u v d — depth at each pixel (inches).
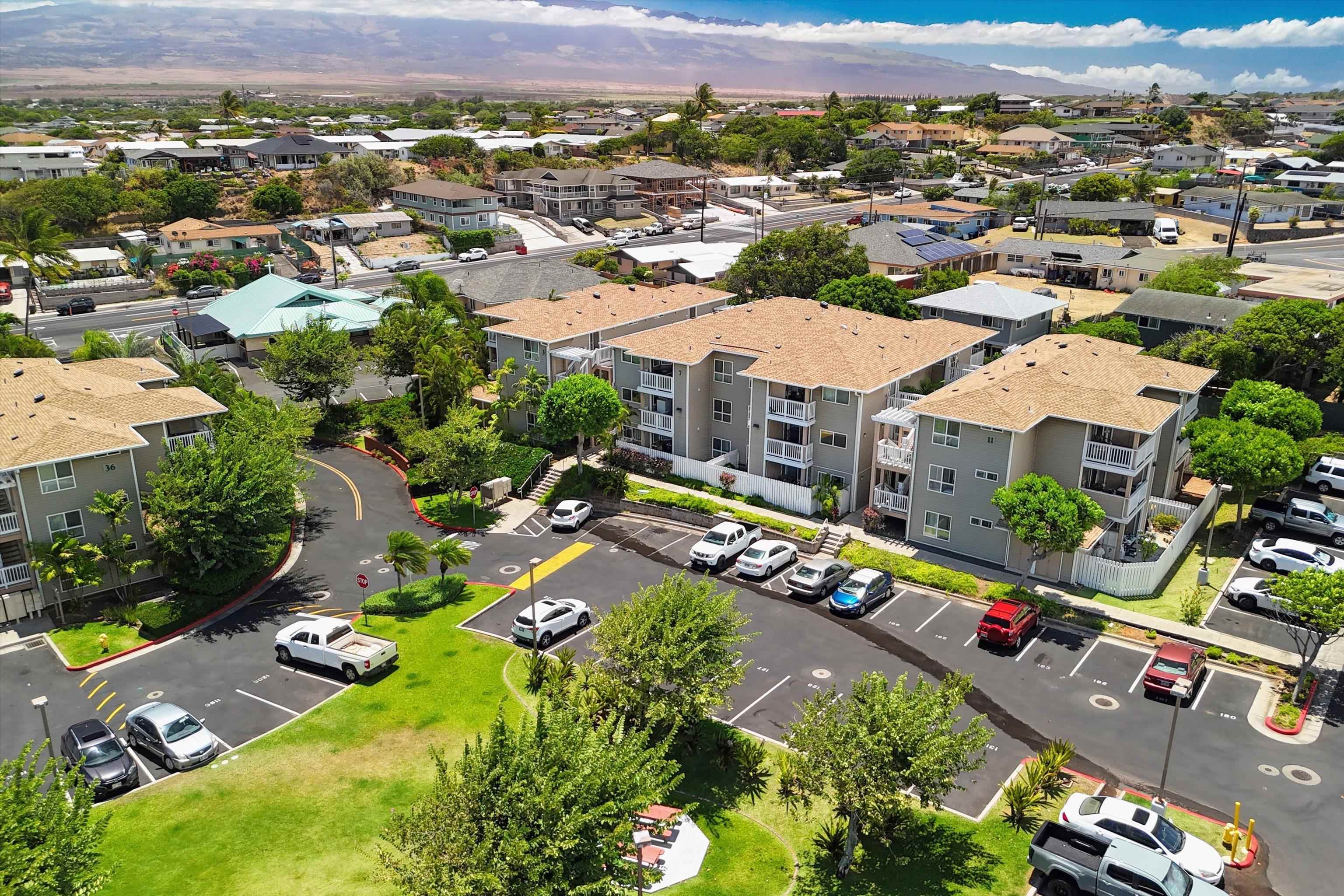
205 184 5812.0
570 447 2564.0
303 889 1077.8
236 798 1249.4
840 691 1473.9
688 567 1958.7
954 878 1088.2
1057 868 1051.3
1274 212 5452.8
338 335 2763.3
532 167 7190.0
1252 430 1925.4
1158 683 1430.9
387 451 2610.7
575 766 871.7
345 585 1918.1
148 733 1339.8
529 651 1632.6
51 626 1736.0
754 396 2219.5
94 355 2807.6
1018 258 4608.8
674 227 6072.8
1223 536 1993.1
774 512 2143.2
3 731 1411.2
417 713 1446.9
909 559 1920.5
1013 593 1750.7
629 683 1279.5
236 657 1637.6
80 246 5128.0
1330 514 1947.6
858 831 1153.4
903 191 7003.0
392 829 868.0
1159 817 1087.6
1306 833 1143.6
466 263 5147.6
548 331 2625.5
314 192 6245.1
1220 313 2923.2
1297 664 1513.3
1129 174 7263.8
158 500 1759.4
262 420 2241.6
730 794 1247.5
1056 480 1872.5
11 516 1695.4
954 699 1095.0
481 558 2028.8
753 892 1071.0
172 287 4485.7
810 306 2600.9
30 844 864.9
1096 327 2920.8
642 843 1112.8
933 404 1892.2
